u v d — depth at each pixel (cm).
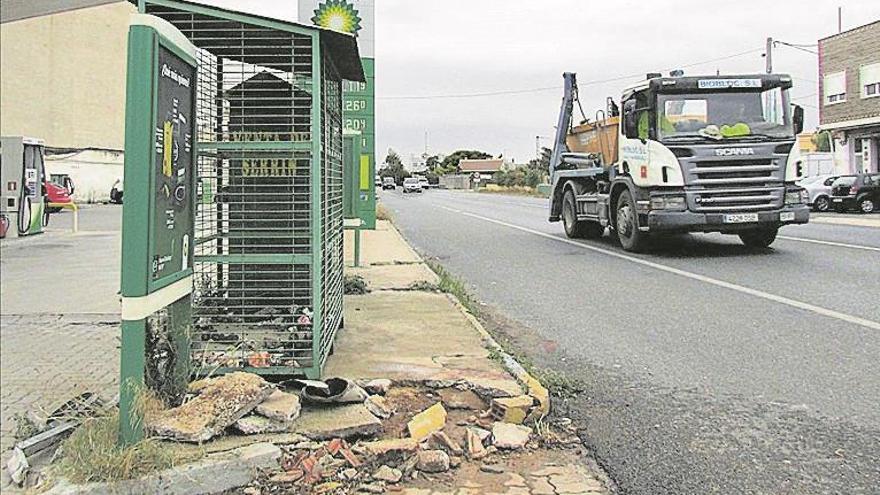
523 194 6644
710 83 1388
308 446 432
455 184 10606
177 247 455
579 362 684
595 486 412
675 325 833
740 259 1366
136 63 393
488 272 1288
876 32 3459
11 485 410
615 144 1633
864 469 435
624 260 1400
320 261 544
